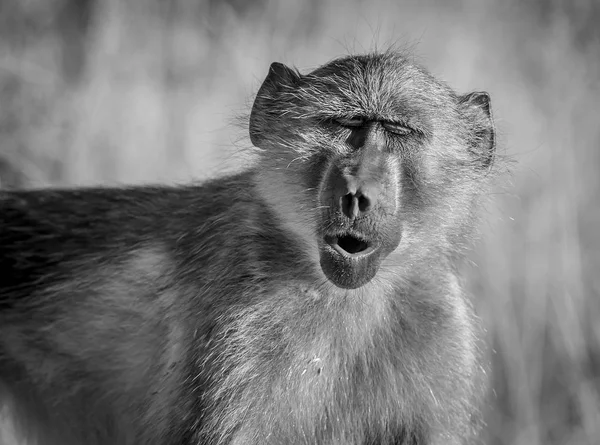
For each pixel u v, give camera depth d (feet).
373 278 33.04
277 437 32.42
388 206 31.96
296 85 34.96
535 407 44.21
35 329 37.88
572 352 45.73
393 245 32.60
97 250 37.73
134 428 36.17
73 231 38.58
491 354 45.91
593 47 66.90
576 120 58.34
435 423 34.14
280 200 33.14
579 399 44.50
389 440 34.27
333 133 32.96
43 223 39.09
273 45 61.16
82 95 56.13
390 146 33.04
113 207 38.73
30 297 38.06
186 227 35.88
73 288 37.45
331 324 32.81
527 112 58.49
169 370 33.63
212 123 55.88
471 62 62.90
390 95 32.76
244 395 31.71
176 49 60.85
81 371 37.24
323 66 35.24
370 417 33.76
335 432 33.42
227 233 33.60
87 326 36.96
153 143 54.65
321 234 31.96
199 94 57.67
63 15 64.49
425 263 34.09
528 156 53.78
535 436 43.11
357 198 31.17
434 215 33.91
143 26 61.41
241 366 31.78
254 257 32.94
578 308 48.37
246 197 34.04
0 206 39.93
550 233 49.47
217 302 32.65
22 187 43.52
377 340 33.47
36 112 54.85
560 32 67.21
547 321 47.42
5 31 63.21
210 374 31.91
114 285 36.60
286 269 32.83
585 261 51.34
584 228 53.26
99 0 60.90
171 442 32.60
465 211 35.45
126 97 56.29
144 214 37.81
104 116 55.47
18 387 38.45
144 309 35.58
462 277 38.58
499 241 48.19
